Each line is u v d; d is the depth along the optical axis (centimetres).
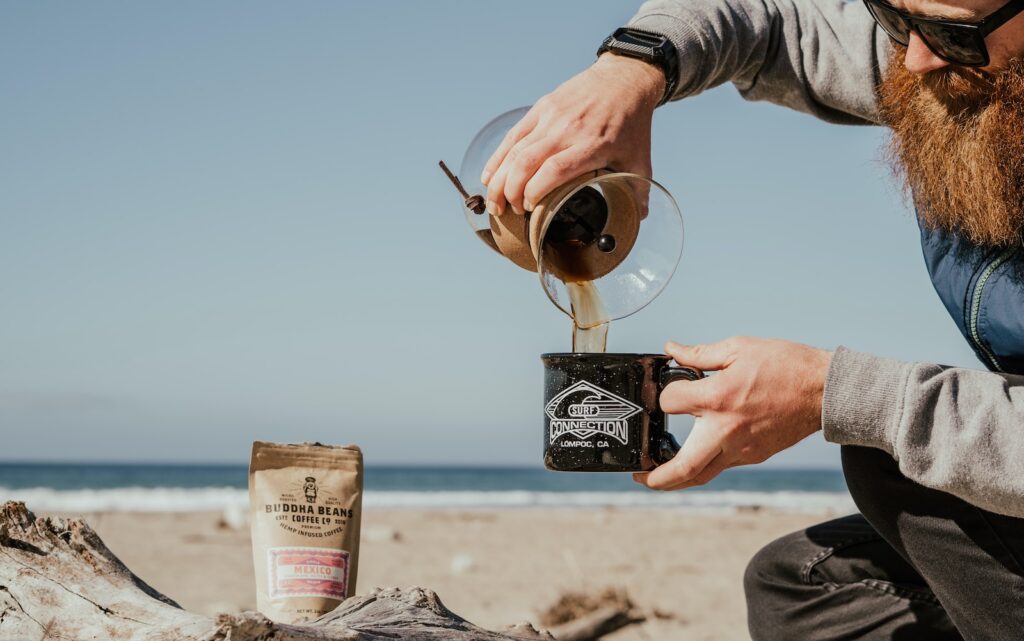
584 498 4166
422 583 772
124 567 185
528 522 1692
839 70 243
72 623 166
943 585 177
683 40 219
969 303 195
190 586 746
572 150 191
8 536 178
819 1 253
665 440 181
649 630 526
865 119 250
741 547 1131
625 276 213
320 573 205
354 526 213
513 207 197
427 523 1661
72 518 188
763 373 165
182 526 1436
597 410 181
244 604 645
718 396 167
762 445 169
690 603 632
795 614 225
